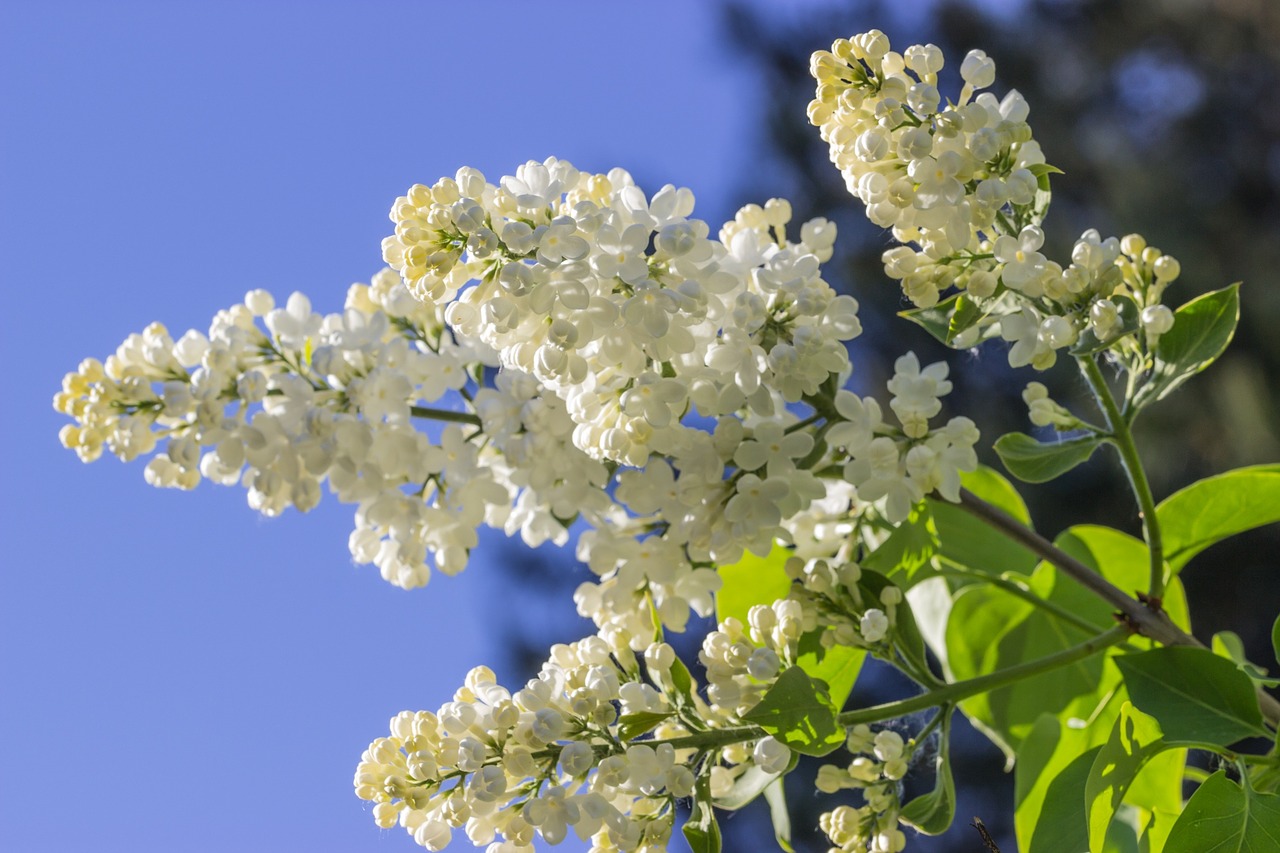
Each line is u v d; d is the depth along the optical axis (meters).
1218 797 0.91
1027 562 1.05
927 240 0.94
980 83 0.94
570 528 1.01
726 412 0.94
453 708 0.93
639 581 0.98
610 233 0.93
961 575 1.04
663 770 0.92
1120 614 0.96
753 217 1.00
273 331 0.98
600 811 0.92
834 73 0.94
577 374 0.93
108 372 0.98
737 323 0.94
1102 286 0.93
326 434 0.96
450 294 0.94
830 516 1.02
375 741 0.93
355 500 0.98
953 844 2.99
